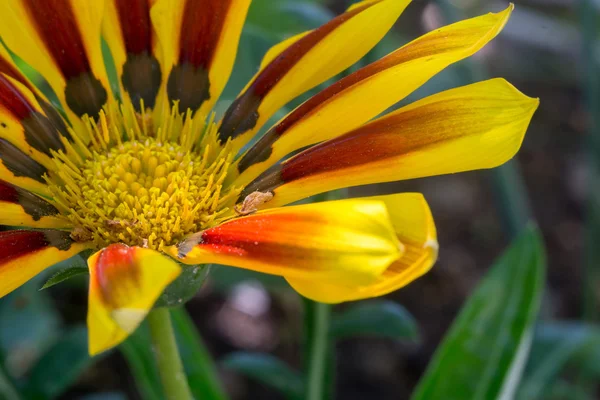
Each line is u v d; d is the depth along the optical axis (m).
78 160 0.15
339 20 0.15
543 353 0.19
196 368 0.17
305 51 0.15
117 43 0.15
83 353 0.18
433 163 0.13
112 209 0.14
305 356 0.18
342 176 0.13
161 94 0.15
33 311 0.22
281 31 0.19
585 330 0.19
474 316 0.17
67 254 0.14
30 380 0.18
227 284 0.22
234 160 0.15
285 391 0.19
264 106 0.15
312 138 0.14
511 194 0.22
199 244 0.13
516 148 0.13
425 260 0.11
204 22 0.15
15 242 0.13
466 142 0.13
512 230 0.22
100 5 0.15
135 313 0.11
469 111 0.13
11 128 0.15
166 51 0.15
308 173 0.14
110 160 0.15
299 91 0.15
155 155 0.15
